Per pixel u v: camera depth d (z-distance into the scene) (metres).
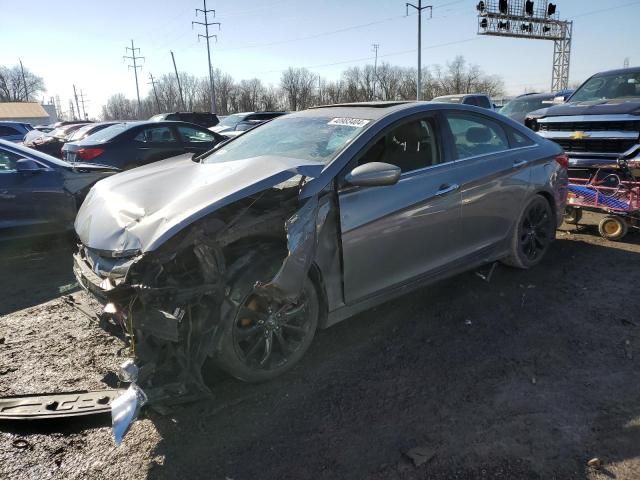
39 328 3.96
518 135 4.66
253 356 3.00
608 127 6.81
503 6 36.41
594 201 5.82
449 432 2.59
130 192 3.28
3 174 5.78
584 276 4.64
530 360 3.25
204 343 2.72
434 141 3.89
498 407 2.78
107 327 3.05
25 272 5.50
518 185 4.42
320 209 3.08
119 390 2.95
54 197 6.04
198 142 10.43
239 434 2.64
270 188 3.12
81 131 12.88
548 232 4.88
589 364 3.18
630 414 2.67
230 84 82.94
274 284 2.72
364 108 3.96
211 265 2.73
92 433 2.69
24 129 21.58
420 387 3.00
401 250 3.54
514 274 4.71
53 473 2.40
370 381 3.08
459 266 4.05
